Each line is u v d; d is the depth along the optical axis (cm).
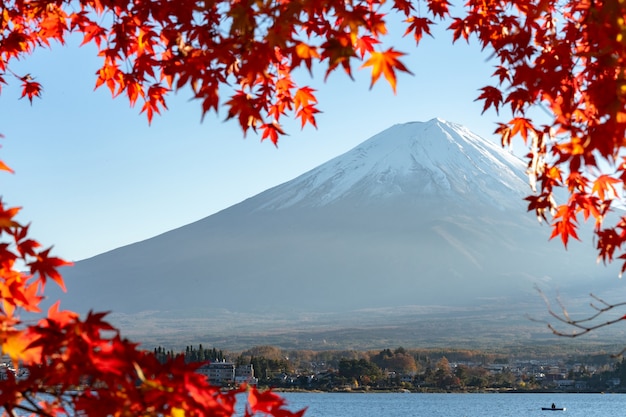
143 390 417
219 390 464
